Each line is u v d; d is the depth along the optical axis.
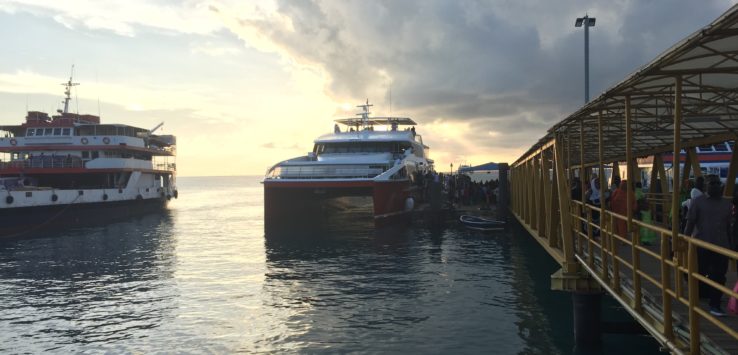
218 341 11.94
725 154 28.77
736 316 6.46
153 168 52.22
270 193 32.78
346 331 12.39
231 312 14.32
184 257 24.20
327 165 33.06
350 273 19.48
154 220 45.41
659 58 5.11
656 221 15.66
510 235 29.64
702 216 6.74
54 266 22.36
